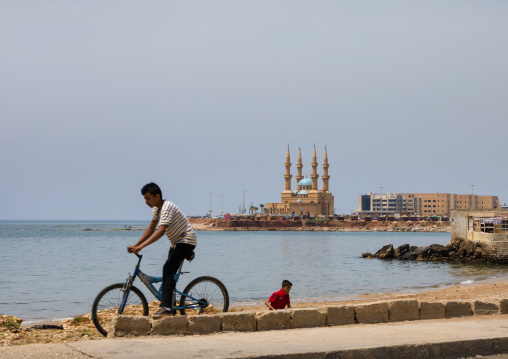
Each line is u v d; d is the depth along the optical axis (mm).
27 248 103500
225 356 8055
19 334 13672
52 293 33531
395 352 9008
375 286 39406
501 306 13695
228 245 128250
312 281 43594
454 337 10000
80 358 7938
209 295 11289
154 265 61594
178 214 10562
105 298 10617
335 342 9438
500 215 70938
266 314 11055
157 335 10086
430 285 39781
